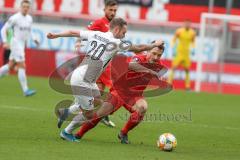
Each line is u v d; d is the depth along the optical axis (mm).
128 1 67750
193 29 67125
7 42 50250
